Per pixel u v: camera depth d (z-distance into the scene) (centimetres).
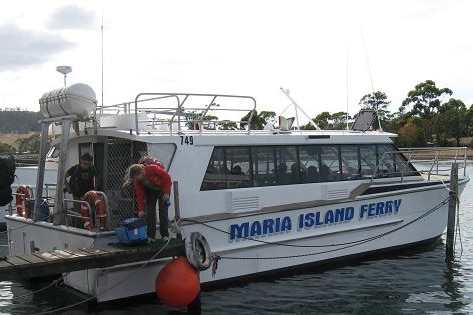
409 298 902
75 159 997
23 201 1008
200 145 890
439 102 8500
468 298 904
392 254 1185
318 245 1028
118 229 771
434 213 1247
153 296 830
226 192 906
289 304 861
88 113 860
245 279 945
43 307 851
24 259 675
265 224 948
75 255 696
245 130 1047
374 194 1108
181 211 861
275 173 984
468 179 1334
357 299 894
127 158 893
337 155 1085
